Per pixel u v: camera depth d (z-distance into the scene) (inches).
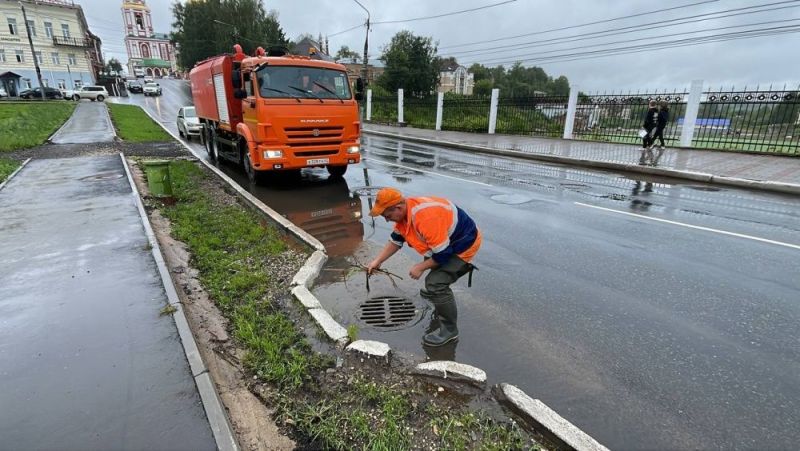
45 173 400.2
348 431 98.2
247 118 357.7
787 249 213.8
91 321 139.3
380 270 191.9
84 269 181.0
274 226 258.1
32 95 1702.8
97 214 264.1
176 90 2209.6
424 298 165.5
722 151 545.6
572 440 92.8
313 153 357.1
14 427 94.5
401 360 125.9
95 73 2477.9
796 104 493.0
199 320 148.5
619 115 698.2
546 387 113.7
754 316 149.3
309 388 113.1
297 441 95.9
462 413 104.0
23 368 114.9
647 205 306.8
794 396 109.9
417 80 1824.6
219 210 288.8
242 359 125.8
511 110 882.8
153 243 209.8
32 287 163.6
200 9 2481.5
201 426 95.7
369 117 1282.0
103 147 602.2
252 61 338.3
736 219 269.3
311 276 180.1
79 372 113.4
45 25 1983.3
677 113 612.1
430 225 119.7
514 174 441.7
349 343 131.4
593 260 201.3
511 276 183.8
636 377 117.3
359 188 369.7
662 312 152.4
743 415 103.5
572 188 368.8
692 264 195.6
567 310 154.4
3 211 269.0
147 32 3599.9
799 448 93.7
